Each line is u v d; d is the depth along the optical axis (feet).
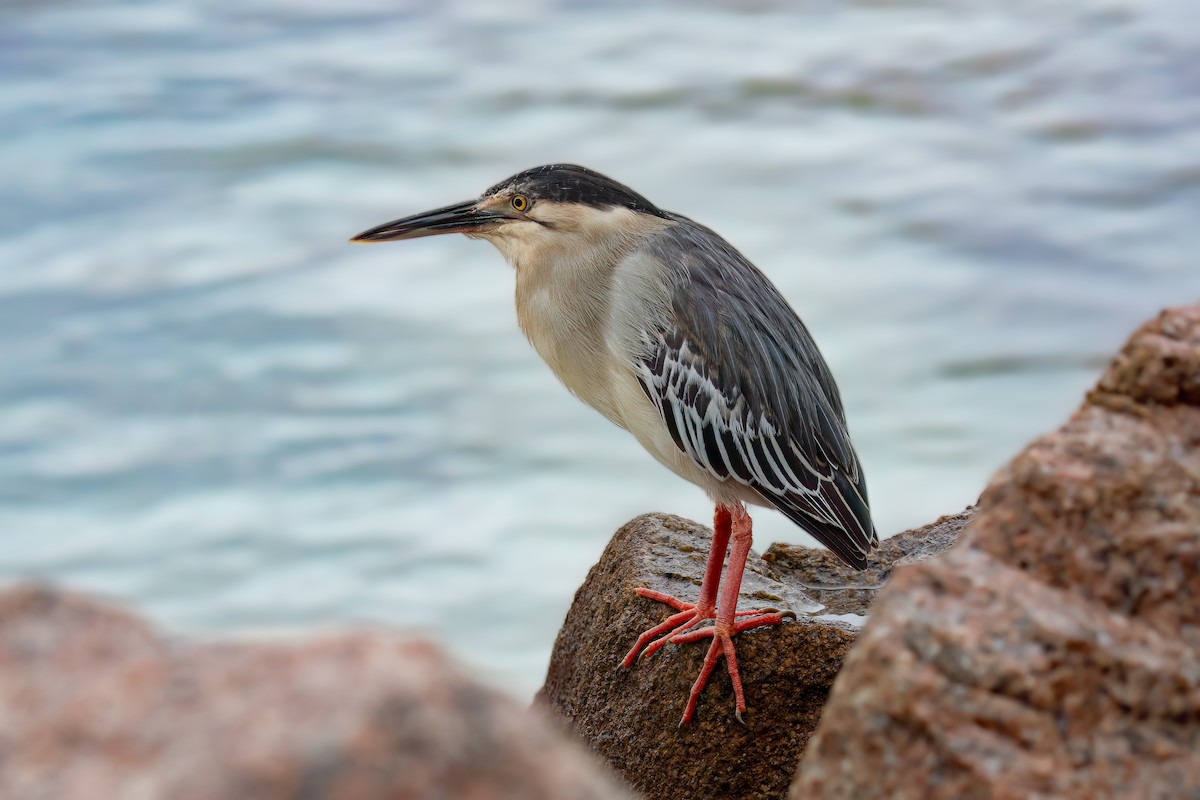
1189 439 19.07
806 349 37.37
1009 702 17.11
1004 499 18.94
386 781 12.49
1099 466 18.70
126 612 15.10
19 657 14.33
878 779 17.21
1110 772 16.63
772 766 33.40
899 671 17.34
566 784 13.01
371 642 13.85
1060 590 18.19
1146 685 17.08
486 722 13.01
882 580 38.17
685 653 34.40
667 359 36.14
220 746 12.81
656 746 34.40
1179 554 17.93
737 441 35.81
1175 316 20.22
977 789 16.57
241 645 14.29
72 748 13.29
